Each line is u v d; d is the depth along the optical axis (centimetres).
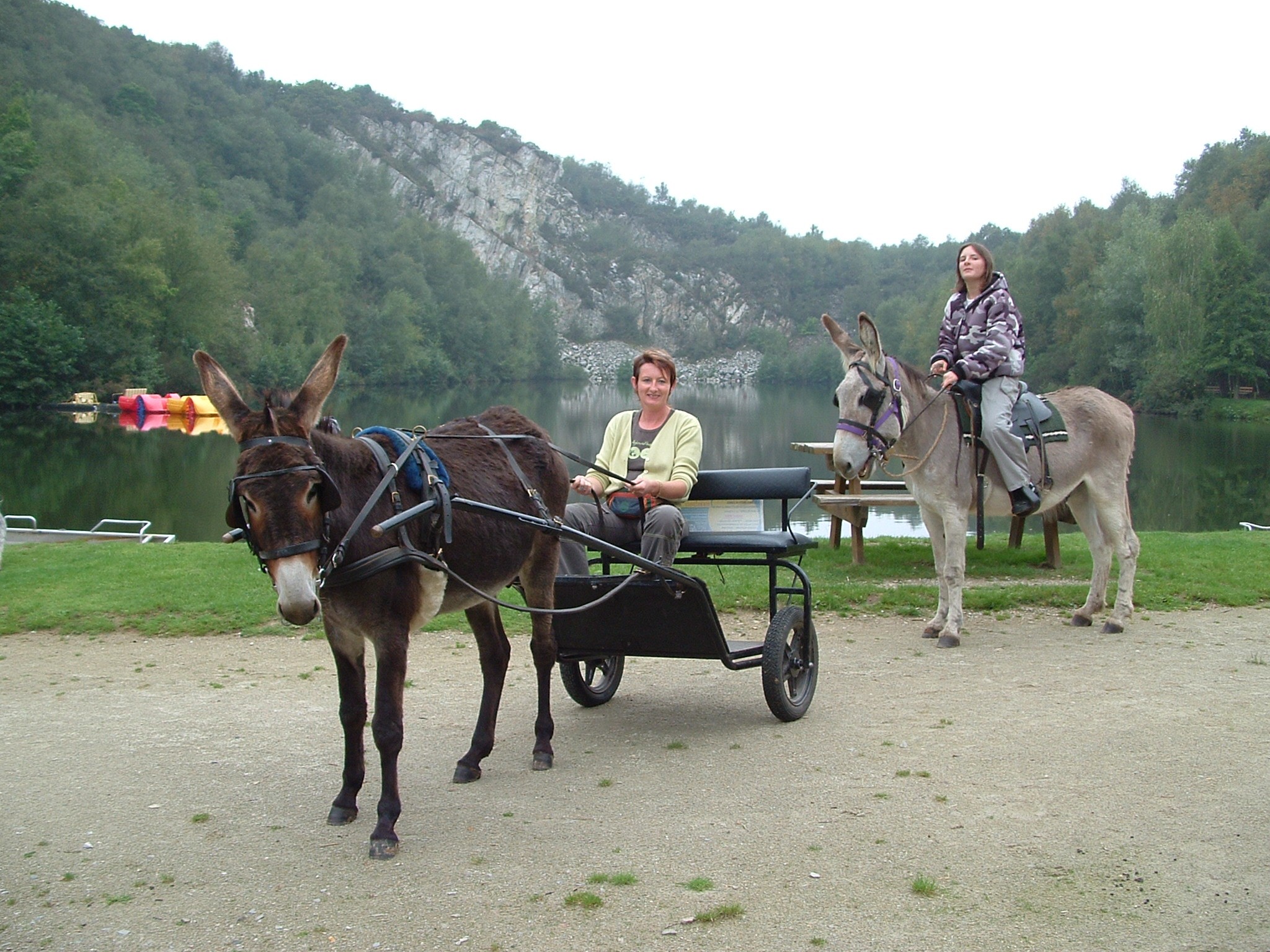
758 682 757
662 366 654
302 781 553
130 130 11344
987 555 1270
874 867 432
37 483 2800
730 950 366
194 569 1152
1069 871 428
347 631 483
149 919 397
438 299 12200
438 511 486
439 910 400
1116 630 893
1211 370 5528
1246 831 466
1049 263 7294
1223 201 7488
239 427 431
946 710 670
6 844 471
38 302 5809
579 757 587
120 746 614
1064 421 913
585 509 649
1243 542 1291
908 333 10169
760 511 674
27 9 12181
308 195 13900
